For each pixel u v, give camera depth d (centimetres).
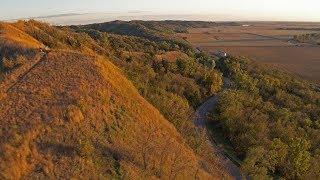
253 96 9131
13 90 4284
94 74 4906
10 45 5309
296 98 10588
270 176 5391
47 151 3584
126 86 5303
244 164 5116
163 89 7081
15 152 3372
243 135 6288
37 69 4772
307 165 5728
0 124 3706
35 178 3284
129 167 3853
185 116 6419
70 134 3853
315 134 7638
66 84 4556
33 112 3966
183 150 4822
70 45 7769
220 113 7275
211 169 4884
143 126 4669
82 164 3594
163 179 3994
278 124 7438
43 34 7244
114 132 4206
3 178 3105
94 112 4272
